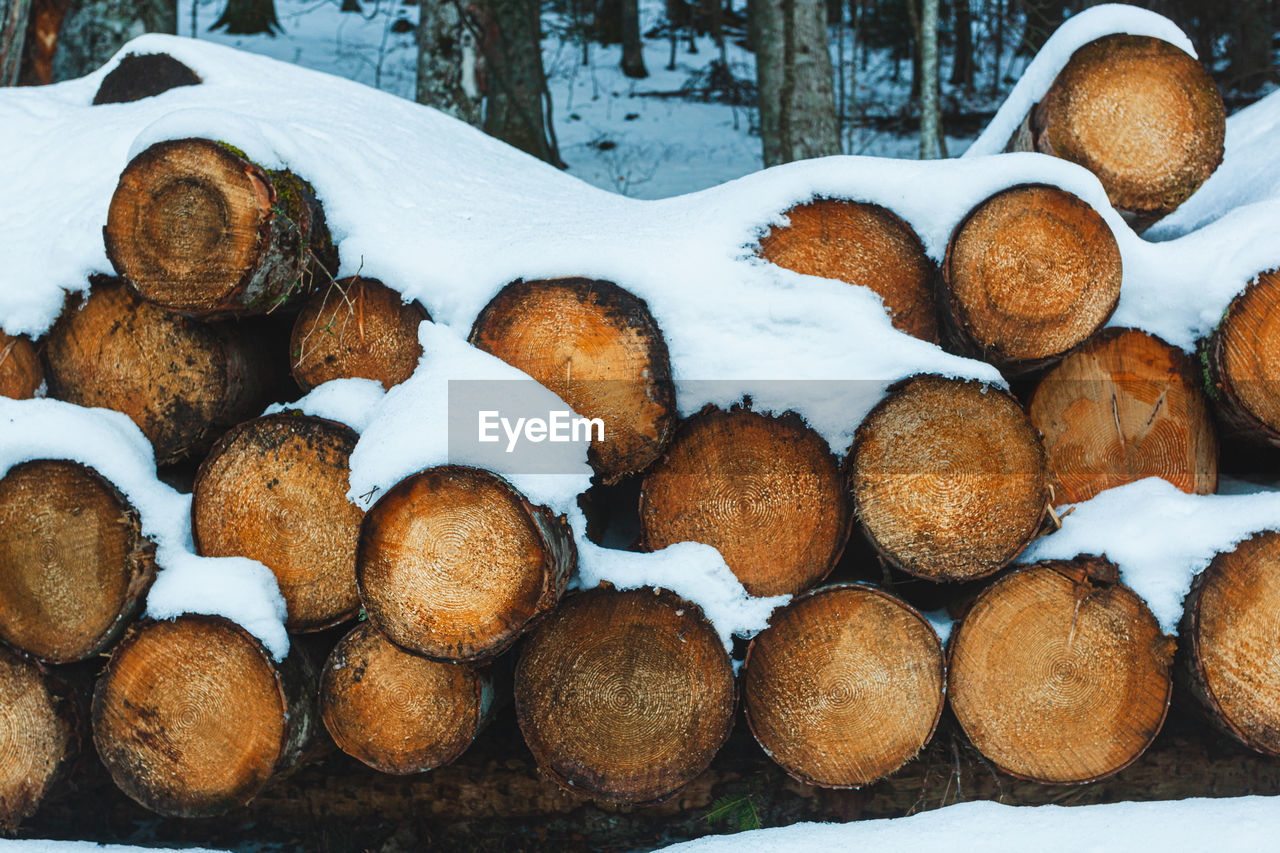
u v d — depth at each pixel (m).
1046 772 3.22
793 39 7.25
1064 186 3.27
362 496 3.09
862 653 3.19
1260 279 3.28
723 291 3.26
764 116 7.44
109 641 3.24
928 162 3.34
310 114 3.76
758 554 3.24
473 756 3.32
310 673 3.27
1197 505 3.24
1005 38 14.64
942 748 3.28
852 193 3.31
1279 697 3.17
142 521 3.25
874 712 3.19
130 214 3.24
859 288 3.30
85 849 3.23
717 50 19.47
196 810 3.23
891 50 17.02
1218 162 3.56
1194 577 3.18
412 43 17.61
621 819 3.29
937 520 3.16
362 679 3.21
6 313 3.41
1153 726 3.20
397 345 3.36
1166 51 3.54
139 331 3.39
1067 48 3.60
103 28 5.82
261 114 3.69
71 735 3.30
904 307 3.32
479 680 3.19
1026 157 3.29
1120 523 3.24
